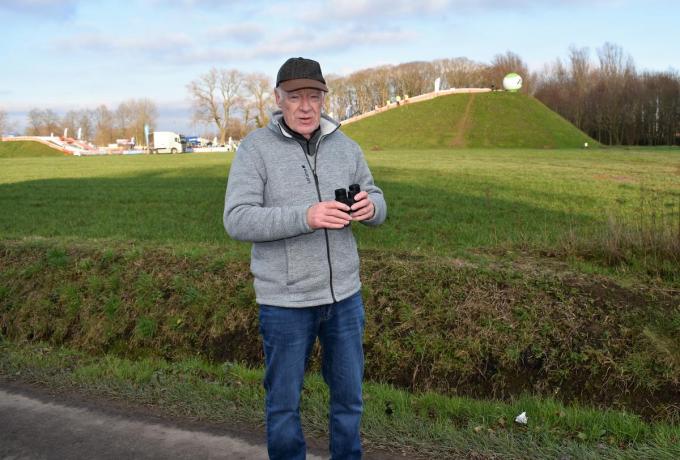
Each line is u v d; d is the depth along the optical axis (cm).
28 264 780
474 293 583
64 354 624
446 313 565
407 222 1131
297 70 294
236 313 636
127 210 1476
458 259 693
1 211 1480
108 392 495
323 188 307
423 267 640
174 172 3009
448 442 391
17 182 2511
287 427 308
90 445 402
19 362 577
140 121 13262
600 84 9469
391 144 6744
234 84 10975
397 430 411
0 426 434
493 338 536
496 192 1723
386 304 596
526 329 532
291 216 281
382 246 862
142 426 428
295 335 301
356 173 331
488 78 11994
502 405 458
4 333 713
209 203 1617
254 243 314
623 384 477
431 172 2522
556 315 543
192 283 684
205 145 11969
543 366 507
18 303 735
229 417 438
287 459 312
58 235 1062
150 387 502
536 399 467
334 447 322
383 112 8475
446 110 7844
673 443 382
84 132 14350
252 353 607
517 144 6397
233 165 310
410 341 550
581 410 443
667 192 1714
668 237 695
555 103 10025
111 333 668
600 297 560
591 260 718
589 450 378
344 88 12312
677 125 8219
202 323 643
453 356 532
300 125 302
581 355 501
